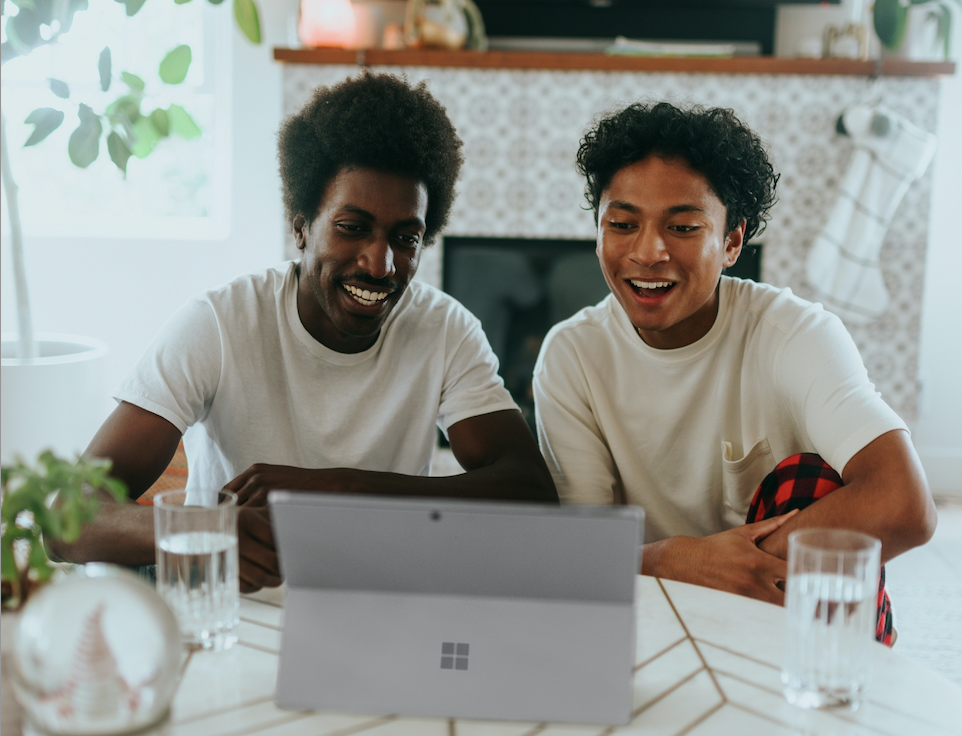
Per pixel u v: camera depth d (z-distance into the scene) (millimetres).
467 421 1351
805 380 1271
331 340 1354
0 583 803
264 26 3309
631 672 705
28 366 2447
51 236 3400
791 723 691
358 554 725
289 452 1371
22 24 2180
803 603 713
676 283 1282
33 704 607
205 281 3436
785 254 3094
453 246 3168
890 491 1093
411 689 715
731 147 1262
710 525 1445
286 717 700
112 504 1028
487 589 731
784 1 3162
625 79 3045
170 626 636
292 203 1322
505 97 3070
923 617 2221
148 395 1254
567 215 3131
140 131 2479
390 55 3035
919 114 3008
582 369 1435
